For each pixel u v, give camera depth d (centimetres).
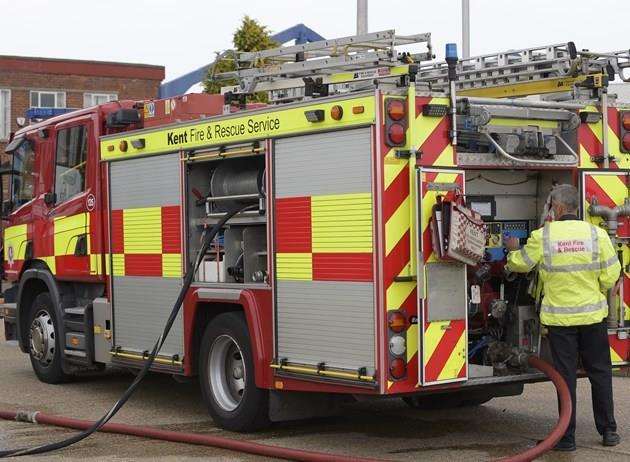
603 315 701
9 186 1106
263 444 708
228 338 777
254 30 2008
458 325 661
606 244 696
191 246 819
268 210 727
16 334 1102
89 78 3045
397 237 645
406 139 649
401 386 645
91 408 896
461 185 661
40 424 817
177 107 887
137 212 874
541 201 775
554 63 765
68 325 988
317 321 689
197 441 721
